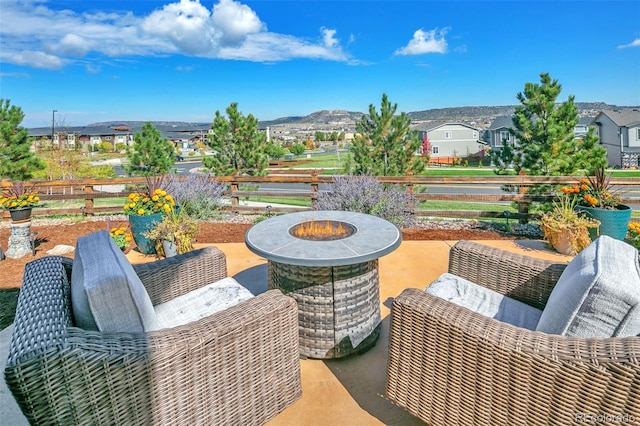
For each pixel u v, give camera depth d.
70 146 13.77
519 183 5.13
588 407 1.01
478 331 1.22
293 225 2.48
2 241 4.95
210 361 1.26
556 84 7.20
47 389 0.96
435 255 3.69
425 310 1.35
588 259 1.30
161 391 1.15
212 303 1.90
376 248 1.96
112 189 13.34
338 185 5.46
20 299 1.28
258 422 1.45
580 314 1.16
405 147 8.75
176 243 3.76
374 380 1.86
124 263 1.37
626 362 0.95
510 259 2.00
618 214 3.81
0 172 8.31
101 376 1.03
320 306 1.97
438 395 1.35
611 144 25.88
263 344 1.43
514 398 1.15
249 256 3.81
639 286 1.12
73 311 1.25
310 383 1.84
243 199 10.03
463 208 9.89
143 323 1.28
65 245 4.54
